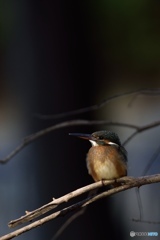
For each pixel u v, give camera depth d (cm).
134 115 2209
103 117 1477
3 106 2064
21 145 896
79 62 1352
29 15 1338
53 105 1327
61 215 669
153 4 1638
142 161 1739
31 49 1339
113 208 1450
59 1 1337
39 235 1362
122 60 1792
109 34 1656
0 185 1550
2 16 1494
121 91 2056
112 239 1419
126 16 1638
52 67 1334
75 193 684
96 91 1384
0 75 1827
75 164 1337
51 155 1340
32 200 1408
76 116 1338
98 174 768
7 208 1522
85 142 1340
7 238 660
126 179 696
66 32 1344
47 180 1348
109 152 775
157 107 2266
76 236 1366
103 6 1559
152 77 1992
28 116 1341
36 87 1335
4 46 1578
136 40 1702
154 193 1484
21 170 1519
